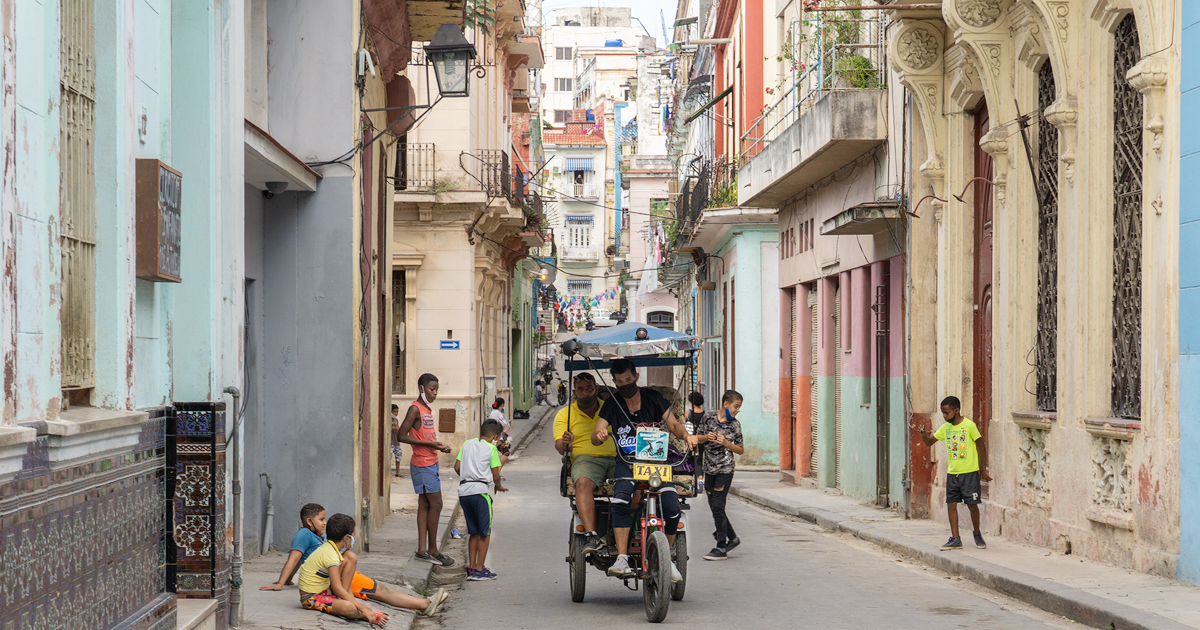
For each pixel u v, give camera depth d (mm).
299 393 12188
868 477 18484
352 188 12227
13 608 4574
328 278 12203
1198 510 9266
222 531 7152
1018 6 12719
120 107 5922
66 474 5188
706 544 14000
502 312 38719
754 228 27688
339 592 8578
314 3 12203
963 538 13305
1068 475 11656
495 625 8938
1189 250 9430
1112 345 11086
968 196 14859
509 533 15430
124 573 5988
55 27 5121
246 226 11508
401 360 27719
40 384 4938
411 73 27594
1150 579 9773
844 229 17219
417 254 27391
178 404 7043
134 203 6145
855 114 17109
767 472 26484
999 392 13570
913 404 15734
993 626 8633
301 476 12172
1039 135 12789
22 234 4738
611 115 79688
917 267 15688
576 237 79000
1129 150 10766
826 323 21656
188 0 7480
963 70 14188
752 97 27641
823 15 18594
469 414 27688
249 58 11875
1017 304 12984
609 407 9688
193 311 7320
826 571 11641
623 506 9281
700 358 37844
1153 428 10000
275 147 10500
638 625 8758
